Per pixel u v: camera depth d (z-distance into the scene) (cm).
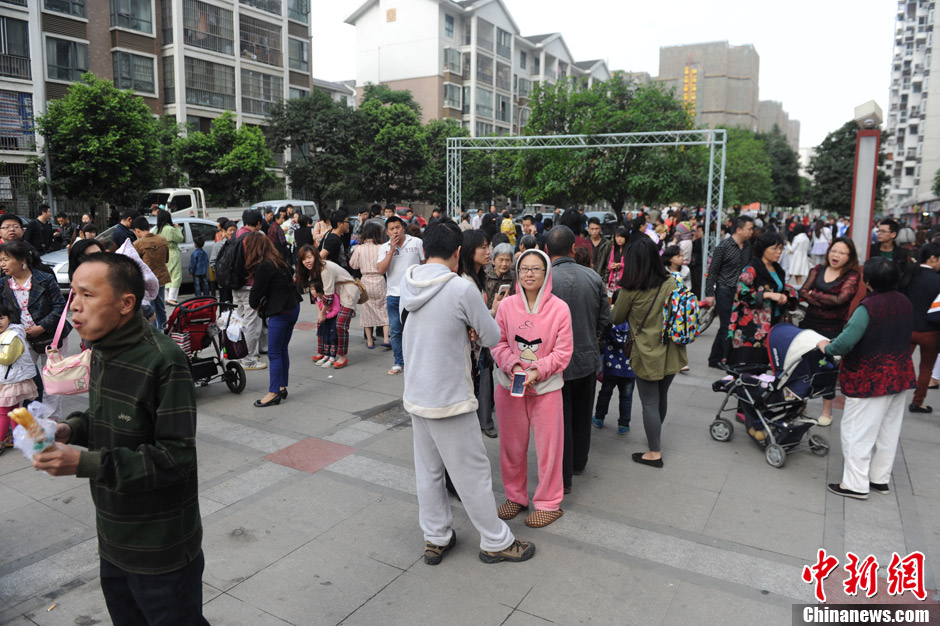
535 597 297
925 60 6862
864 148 630
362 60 4797
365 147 3025
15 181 2147
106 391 187
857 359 392
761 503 395
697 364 743
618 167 1844
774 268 527
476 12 4606
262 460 453
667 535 355
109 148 1908
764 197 4588
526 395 362
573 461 430
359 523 365
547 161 2003
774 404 463
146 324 192
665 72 12225
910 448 492
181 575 197
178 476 184
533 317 356
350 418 546
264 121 2930
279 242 1143
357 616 282
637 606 290
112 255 183
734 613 285
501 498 403
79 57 2378
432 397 305
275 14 3133
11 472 430
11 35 2130
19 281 471
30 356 466
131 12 2548
